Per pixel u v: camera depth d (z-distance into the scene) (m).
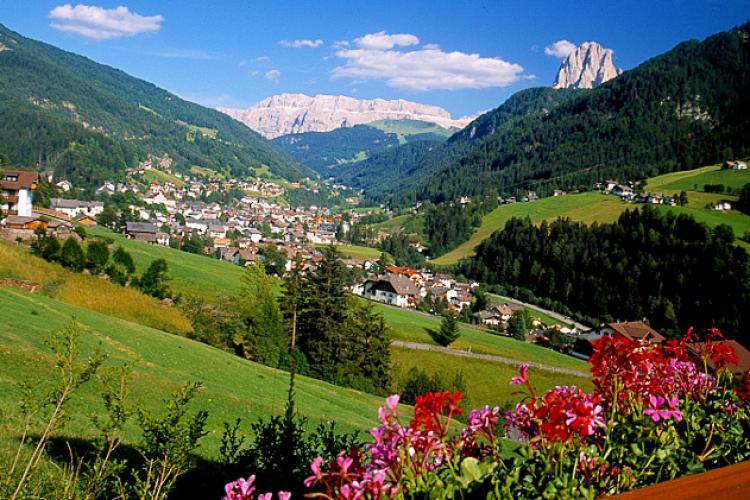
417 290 129.25
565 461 3.09
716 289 114.75
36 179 95.44
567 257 148.25
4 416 13.06
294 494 7.28
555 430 2.97
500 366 69.88
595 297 132.00
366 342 60.38
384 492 2.74
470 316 121.06
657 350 3.90
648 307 120.94
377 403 45.97
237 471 8.22
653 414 3.34
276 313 58.31
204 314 56.03
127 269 65.75
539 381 67.19
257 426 8.54
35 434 12.47
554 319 128.50
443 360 69.56
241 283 89.56
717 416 3.75
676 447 3.28
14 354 21.38
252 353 53.06
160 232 157.62
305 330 62.50
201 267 97.31
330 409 34.25
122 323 40.62
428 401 3.05
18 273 52.88
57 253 60.47
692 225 135.75
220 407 25.38
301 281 64.25
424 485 2.85
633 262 134.75
